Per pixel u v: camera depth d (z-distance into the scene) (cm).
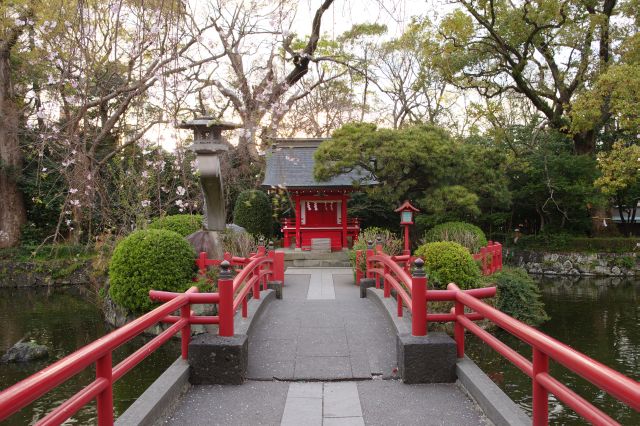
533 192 2139
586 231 2309
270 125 861
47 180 1814
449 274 962
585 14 1897
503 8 1950
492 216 2283
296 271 1452
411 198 1517
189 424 387
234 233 1287
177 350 886
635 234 2714
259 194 1941
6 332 1089
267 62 885
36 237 1958
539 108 2070
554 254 2164
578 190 2016
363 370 509
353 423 388
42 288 1764
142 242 959
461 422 385
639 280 1919
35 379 211
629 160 1609
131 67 661
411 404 421
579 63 2022
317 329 664
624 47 1703
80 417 622
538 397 294
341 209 1678
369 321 707
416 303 487
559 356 250
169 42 607
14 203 1938
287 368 515
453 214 1800
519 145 2298
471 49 1981
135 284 939
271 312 776
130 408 360
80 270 1808
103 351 282
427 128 1472
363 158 1367
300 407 420
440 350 467
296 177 1625
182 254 957
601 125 2128
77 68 646
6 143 1841
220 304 495
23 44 1076
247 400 436
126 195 1167
